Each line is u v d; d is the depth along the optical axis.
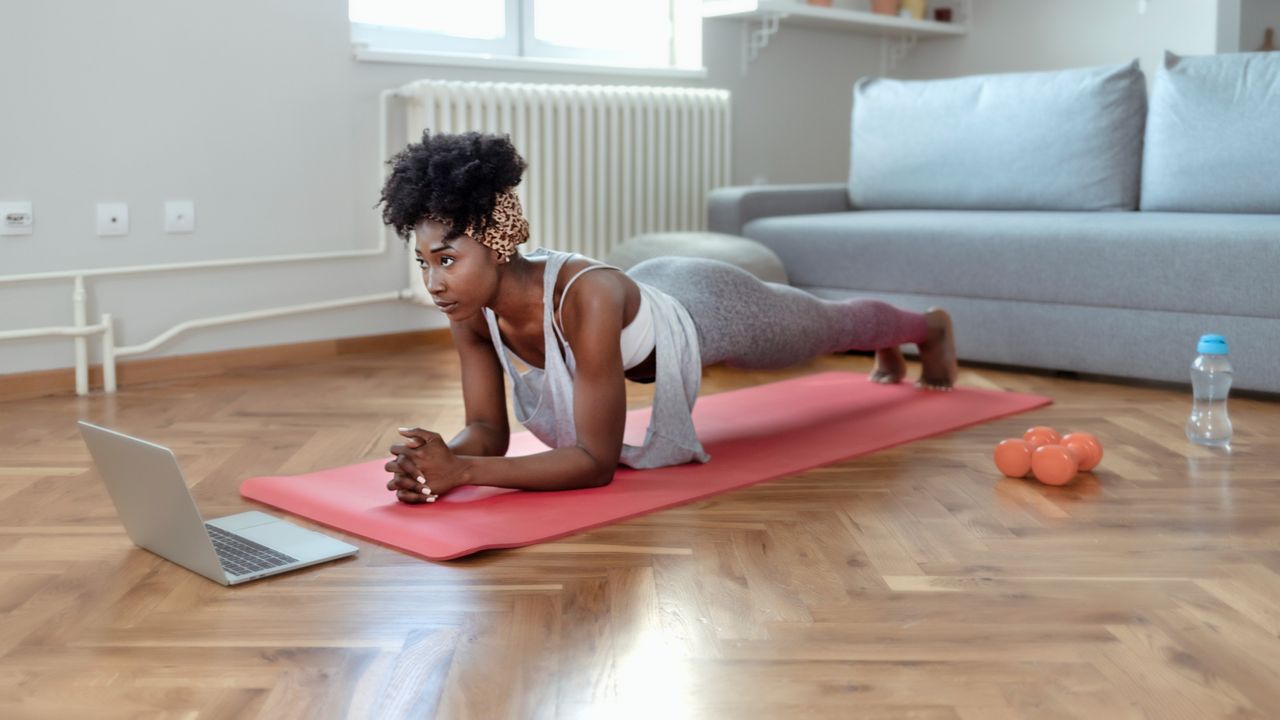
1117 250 2.95
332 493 1.99
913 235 3.34
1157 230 2.89
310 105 3.49
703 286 2.24
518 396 2.12
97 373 3.12
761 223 3.72
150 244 3.22
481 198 1.81
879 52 5.20
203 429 2.58
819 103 4.98
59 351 3.08
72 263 3.09
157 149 3.21
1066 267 3.04
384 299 3.68
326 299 3.58
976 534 1.78
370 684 1.27
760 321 2.30
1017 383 3.09
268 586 1.58
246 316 3.37
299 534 1.78
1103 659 1.32
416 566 1.65
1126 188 3.49
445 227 1.83
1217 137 3.24
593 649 1.36
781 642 1.37
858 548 1.72
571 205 3.93
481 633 1.41
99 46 3.08
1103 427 2.53
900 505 1.94
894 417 2.59
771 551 1.71
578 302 1.94
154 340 3.19
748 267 3.31
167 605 1.51
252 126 3.38
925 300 3.35
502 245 1.86
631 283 2.04
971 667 1.30
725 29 4.59
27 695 1.25
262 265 3.44
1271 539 1.75
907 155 3.91
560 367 2.00
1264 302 2.73
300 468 2.23
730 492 2.02
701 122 4.35
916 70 5.28
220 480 2.15
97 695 1.24
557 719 1.19
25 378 3.02
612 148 4.00
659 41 4.55
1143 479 2.09
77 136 3.07
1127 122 3.49
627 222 4.09
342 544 1.73
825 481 2.10
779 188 3.89
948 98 3.86
